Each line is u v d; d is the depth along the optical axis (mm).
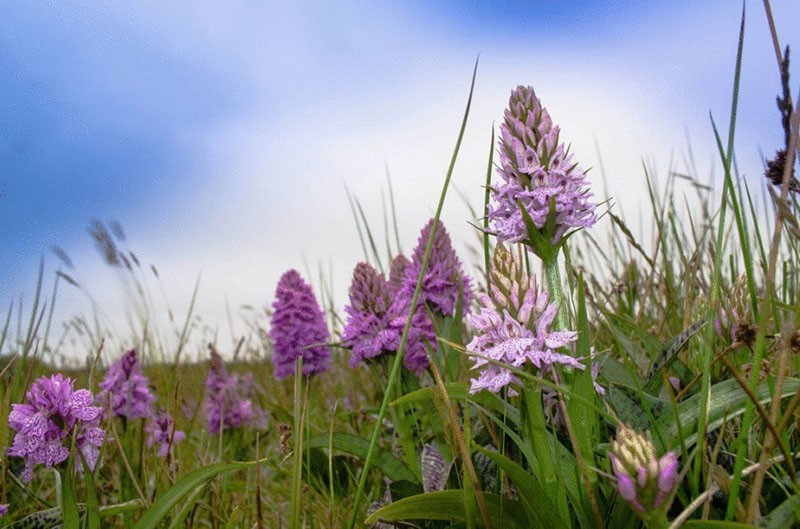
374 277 472
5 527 313
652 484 187
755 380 239
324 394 788
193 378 860
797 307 248
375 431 285
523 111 300
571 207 288
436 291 490
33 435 300
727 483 227
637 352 410
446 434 290
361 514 399
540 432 260
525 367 261
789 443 292
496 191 300
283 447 372
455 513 266
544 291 267
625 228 451
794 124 232
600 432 304
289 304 706
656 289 570
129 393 497
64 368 666
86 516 294
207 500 404
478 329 273
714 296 254
